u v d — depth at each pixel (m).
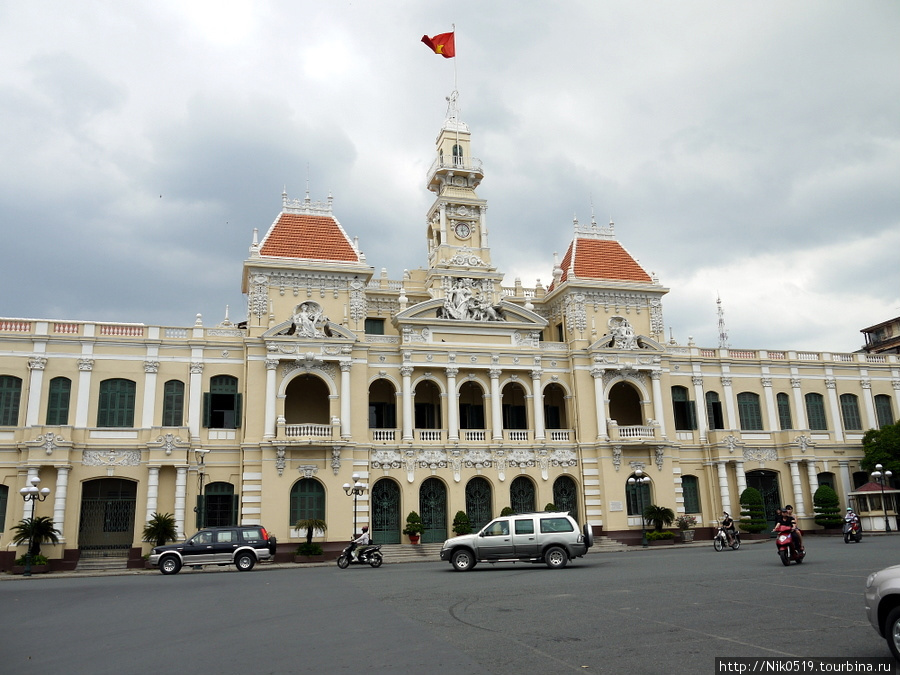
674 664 13.56
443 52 69.81
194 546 41.47
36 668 15.00
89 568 47.75
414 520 55.50
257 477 53.59
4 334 51.41
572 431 62.50
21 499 49.00
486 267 64.38
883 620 12.95
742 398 69.69
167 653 16.08
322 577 35.38
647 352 64.38
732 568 31.91
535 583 28.06
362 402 57.25
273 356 54.94
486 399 61.03
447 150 67.19
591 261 67.06
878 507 64.44
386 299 64.88
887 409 74.31
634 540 59.62
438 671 13.54
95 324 53.66
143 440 51.88
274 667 14.30
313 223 60.78
